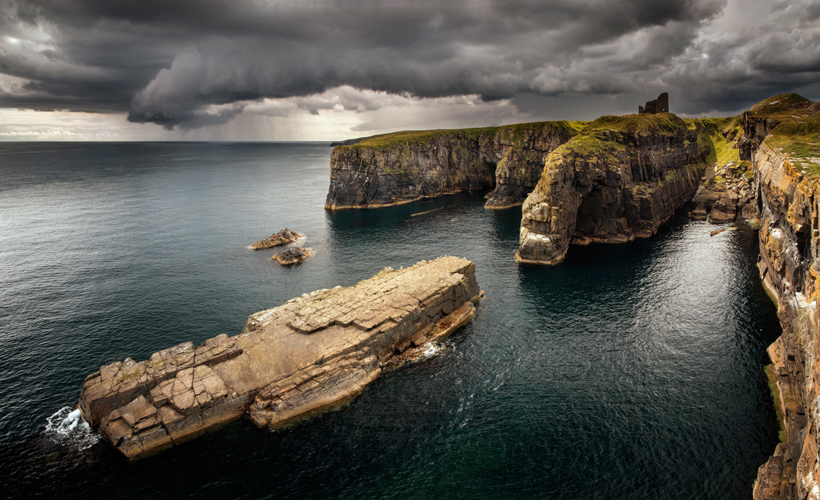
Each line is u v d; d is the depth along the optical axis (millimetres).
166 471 52750
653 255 130250
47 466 53000
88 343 80125
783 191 78500
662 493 48562
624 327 85500
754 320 86062
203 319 89500
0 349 78125
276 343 70500
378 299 83938
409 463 54000
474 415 62312
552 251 124750
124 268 121500
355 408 63969
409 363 75250
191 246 144750
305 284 109250
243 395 62250
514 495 49031
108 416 57594
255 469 53188
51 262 126562
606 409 62562
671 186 186000
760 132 162500
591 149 143250
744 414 60281
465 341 82188
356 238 155750
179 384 61438
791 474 43781
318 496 49375
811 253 62469
